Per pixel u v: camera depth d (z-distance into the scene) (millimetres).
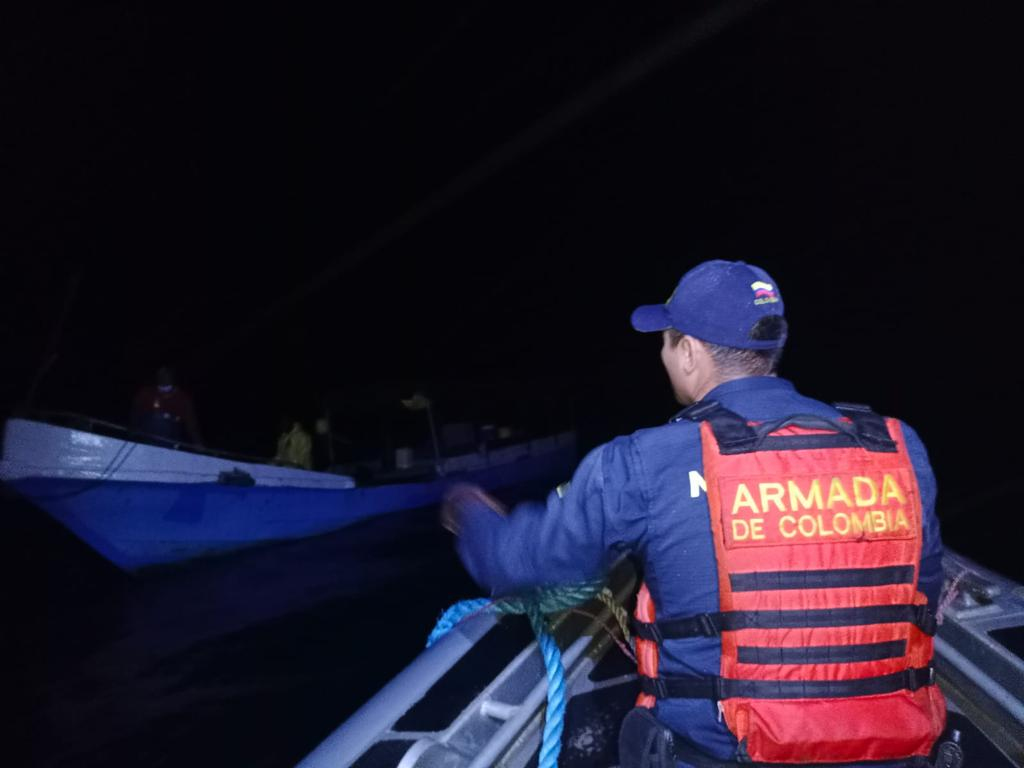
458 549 1481
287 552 10312
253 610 8219
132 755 5312
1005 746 1555
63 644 7270
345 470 12094
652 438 1266
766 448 1217
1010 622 1833
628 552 1292
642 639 1312
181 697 6195
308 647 7230
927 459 1276
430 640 1872
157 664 6824
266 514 9914
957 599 1922
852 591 1148
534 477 14906
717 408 1300
